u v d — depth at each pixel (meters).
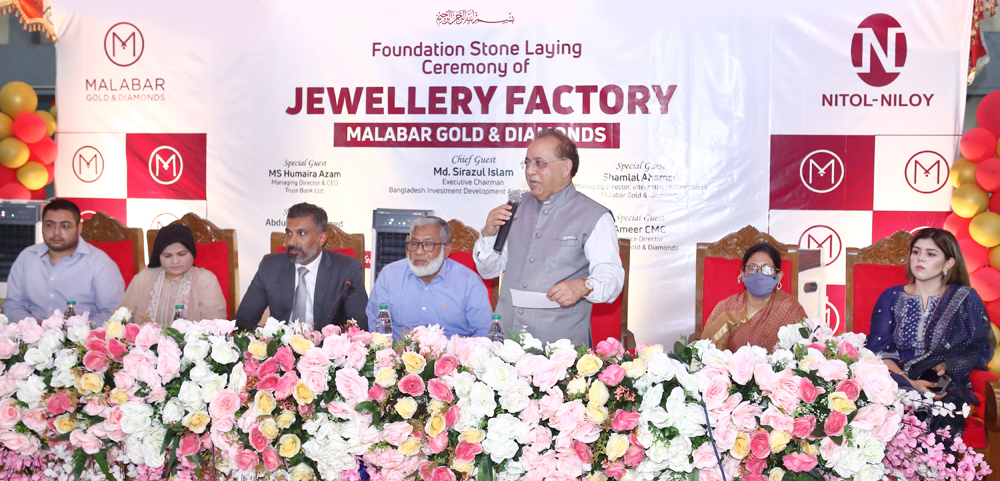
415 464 1.46
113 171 3.80
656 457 1.40
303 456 1.53
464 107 3.64
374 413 1.45
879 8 3.39
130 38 3.76
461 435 1.40
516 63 3.60
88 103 3.79
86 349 1.62
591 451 1.43
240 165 3.75
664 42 3.53
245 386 1.49
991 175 3.09
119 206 3.81
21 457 1.65
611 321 3.24
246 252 3.77
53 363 1.64
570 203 3.38
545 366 1.41
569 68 3.57
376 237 3.55
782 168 3.50
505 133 3.63
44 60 4.13
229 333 1.64
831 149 3.46
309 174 3.73
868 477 1.39
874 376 1.40
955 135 3.38
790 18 3.45
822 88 3.45
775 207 3.52
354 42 3.68
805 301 3.29
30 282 3.41
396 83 3.67
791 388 1.38
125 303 3.32
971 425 2.38
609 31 3.55
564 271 3.30
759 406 1.43
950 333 2.69
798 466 1.38
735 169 3.53
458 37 3.62
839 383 1.38
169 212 3.79
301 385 1.46
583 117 3.58
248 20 3.71
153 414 1.56
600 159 3.59
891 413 1.39
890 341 2.81
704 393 1.39
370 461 1.46
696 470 1.42
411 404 1.43
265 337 1.60
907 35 3.38
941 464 1.42
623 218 3.60
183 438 1.55
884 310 2.85
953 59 3.36
